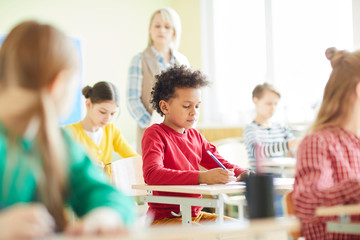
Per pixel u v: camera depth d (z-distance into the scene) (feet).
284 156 11.63
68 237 1.95
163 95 6.88
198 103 6.81
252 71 13.99
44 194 2.48
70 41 2.47
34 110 2.27
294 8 12.95
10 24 12.07
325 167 3.68
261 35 13.76
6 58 2.32
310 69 12.53
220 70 14.83
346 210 2.82
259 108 11.18
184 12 15.17
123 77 13.96
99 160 8.90
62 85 2.37
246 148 11.02
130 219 2.67
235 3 14.43
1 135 2.35
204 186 5.45
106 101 8.67
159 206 6.43
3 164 2.39
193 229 2.19
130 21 14.17
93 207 2.64
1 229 1.96
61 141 2.61
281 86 13.21
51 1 12.69
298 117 12.66
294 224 2.41
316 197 3.43
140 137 9.80
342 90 3.98
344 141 3.91
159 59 10.22
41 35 2.35
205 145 7.27
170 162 6.51
